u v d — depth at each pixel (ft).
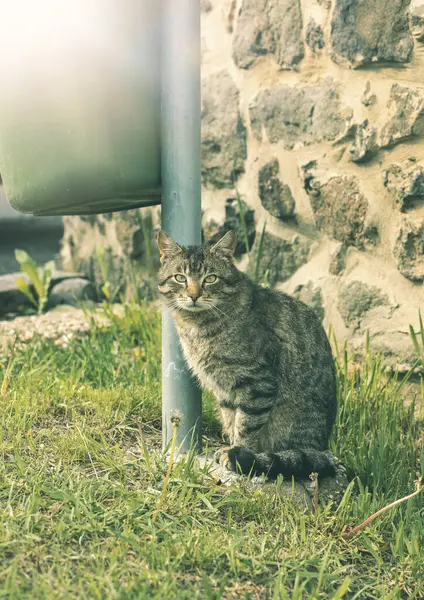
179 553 4.78
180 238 5.78
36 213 6.06
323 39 6.56
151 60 5.53
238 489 5.31
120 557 4.73
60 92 5.46
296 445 5.83
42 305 8.63
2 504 5.02
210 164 7.56
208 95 7.50
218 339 5.69
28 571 4.63
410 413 6.04
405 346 6.31
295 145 6.87
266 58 7.03
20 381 6.26
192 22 5.53
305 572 4.74
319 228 6.82
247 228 7.35
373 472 5.51
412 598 4.77
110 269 8.93
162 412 5.86
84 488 5.14
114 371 6.70
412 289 6.28
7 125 5.63
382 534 5.19
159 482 5.33
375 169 6.38
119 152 5.56
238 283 5.82
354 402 6.17
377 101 6.31
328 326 6.79
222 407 5.86
